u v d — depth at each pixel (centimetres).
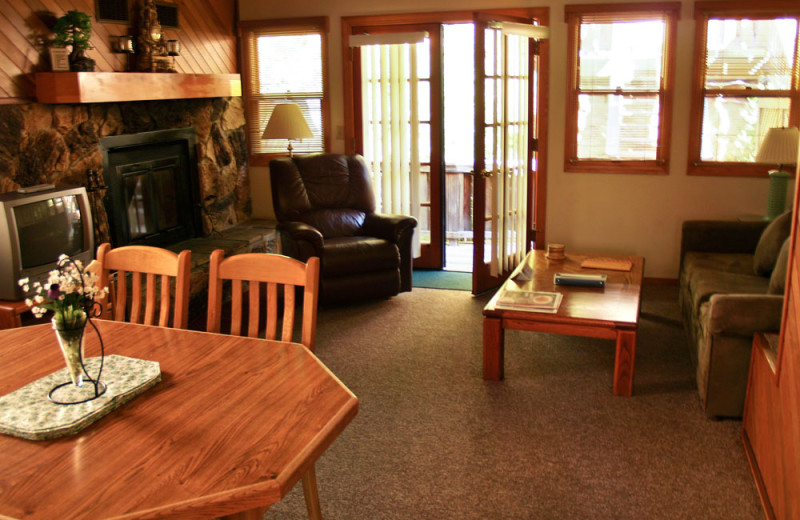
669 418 303
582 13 518
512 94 513
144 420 157
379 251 479
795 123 497
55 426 150
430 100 567
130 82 428
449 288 533
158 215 500
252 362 190
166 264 232
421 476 259
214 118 557
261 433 151
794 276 212
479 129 480
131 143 466
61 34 391
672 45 507
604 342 402
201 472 136
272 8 582
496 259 520
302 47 585
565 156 545
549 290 372
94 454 143
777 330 277
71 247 371
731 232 458
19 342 209
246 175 613
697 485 250
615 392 327
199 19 537
